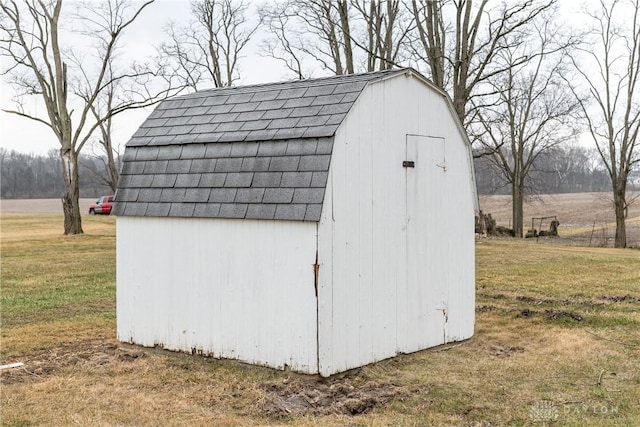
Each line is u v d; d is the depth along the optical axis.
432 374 8.53
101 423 6.68
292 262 7.97
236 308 8.55
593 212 58.91
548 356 9.61
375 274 8.63
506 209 66.88
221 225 8.65
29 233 33.00
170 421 6.78
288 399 7.43
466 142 10.23
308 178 7.89
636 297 14.48
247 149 8.54
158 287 9.38
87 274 18.50
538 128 40.75
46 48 30.19
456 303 10.13
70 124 30.34
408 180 9.18
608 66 35.56
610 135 35.34
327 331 7.91
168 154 9.38
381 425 6.64
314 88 8.97
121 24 32.75
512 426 6.74
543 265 20.12
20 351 9.91
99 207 51.28
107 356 9.47
